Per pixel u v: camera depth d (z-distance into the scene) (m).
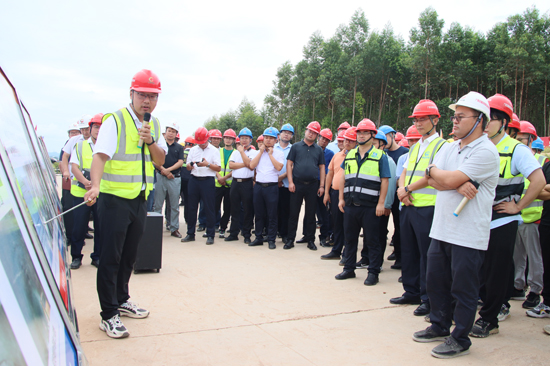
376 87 65.12
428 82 58.75
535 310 3.80
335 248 5.97
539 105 61.16
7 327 0.79
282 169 7.24
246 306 3.79
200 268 5.14
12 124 1.77
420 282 3.84
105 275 3.02
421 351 2.94
